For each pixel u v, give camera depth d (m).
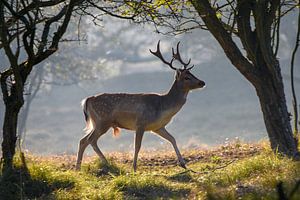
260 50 25.41
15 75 20.47
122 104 26.53
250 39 25.41
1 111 77.00
